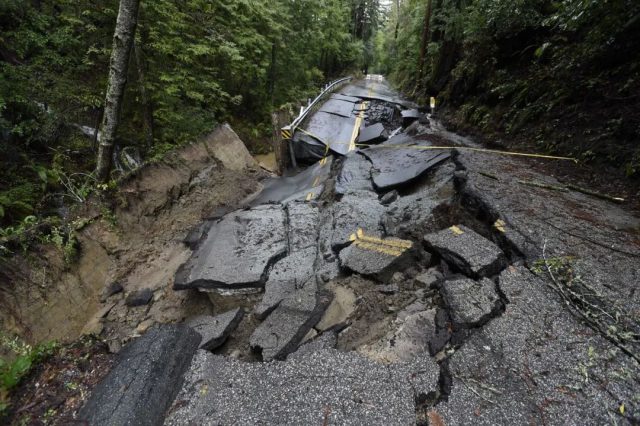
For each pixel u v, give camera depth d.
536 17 6.53
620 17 4.21
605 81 4.69
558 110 5.29
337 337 2.38
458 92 9.61
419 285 2.79
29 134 4.91
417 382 1.81
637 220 3.19
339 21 21.62
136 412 1.74
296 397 1.78
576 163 4.48
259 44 10.26
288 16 11.71
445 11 12.39
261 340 2.37
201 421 1.70
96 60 5.87
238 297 3.38
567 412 1.58
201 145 6.66
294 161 8.54
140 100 6.30
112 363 2.18
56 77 5.02
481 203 3.65
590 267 2.53
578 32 5.50
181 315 3.51
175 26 6.45
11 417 1.78
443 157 5.54
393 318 2.47
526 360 1.86
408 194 5.18
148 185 5.20
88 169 5.73
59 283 3.38
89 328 3.34
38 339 2.93
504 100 6.86
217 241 4.32
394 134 9.38
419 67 16.14
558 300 2.27
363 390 1.79
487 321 2.15
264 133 11.00
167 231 4.93
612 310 2.13
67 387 1.97
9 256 3.09
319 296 2.81
